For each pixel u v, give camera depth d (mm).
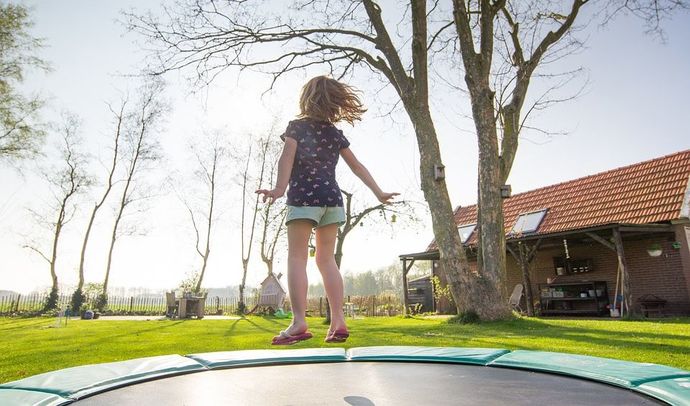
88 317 15188
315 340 4945
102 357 4027
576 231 10281
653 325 6543
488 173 7742
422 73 8172
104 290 19016
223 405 1113
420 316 14180
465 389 1243
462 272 7414
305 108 2117
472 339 4785
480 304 7223
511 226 14250
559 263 12711
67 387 1301
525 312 13180
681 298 9969
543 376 1433
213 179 21828
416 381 1371
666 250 10398
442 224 7637
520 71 8680
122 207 19828
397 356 1842
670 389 1151
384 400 1123
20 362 3785
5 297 19141
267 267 21328
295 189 1954
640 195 11406
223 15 8828
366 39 8891
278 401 1139
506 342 4465
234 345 4844
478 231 8070
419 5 8203
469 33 8148
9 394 1237
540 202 14258
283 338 1797
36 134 16281
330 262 1992
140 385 1396
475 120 7992
